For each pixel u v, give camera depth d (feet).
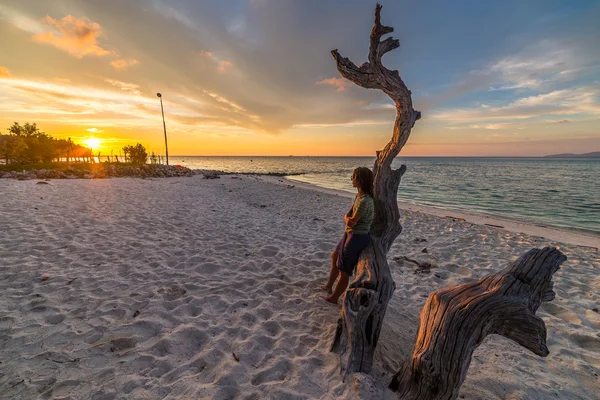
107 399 6.91
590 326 12.10
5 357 8.06
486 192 80.74
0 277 12.90
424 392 6.35
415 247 23.18
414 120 8.88
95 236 19.67
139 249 17.85
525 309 5.79
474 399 7.49
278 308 11.91
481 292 6.27
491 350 10.03
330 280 13.12
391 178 10.14
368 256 9.53
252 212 34.58
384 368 8.30
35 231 19.69
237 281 14.35
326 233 26.27
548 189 87.71
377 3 7.26
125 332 9.61
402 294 14.52
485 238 26.68
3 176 52.80
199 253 18.02
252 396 7.16
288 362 8.52
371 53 7.71
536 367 9.20
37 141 95.81
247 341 9.47
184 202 37.63
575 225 40.88
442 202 63.00
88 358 8.27
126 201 34.68
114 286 12.83
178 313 11.07
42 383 7.24
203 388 7.32
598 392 8.27
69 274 13.66
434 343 6.19
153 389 7.27
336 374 7.89
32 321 9.82
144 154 121.19
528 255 6.79
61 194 36.17
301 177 152.66
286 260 17.90
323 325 10.68
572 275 18.10
